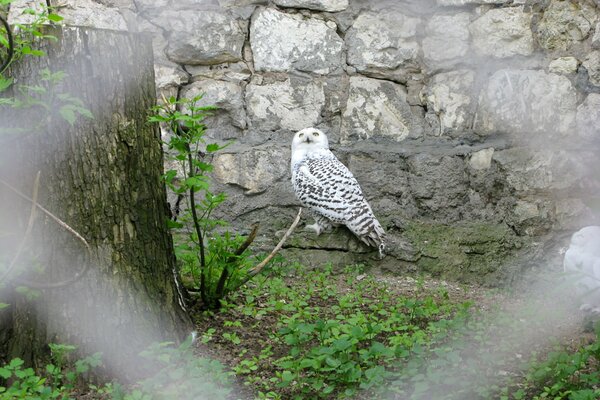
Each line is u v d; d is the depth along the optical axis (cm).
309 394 583
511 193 943
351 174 909
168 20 933
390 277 909
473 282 906
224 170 941
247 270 773
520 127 948
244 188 945
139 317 618
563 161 938
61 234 583
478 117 957
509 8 938
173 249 680
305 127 962
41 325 580
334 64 959
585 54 935
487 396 548
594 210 941
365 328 668
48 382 571
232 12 946
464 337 675
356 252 921
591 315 727
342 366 581
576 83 938
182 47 938
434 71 962
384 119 967
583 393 527
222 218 942
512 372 609
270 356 648
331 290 819
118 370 595
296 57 955
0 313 578
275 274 874
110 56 600
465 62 955
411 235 927
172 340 639
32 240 572
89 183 595
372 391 577
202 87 945
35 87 552
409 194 953
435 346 657
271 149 948
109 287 604
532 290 886
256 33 948
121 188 613
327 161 905
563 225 942
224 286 734
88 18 901
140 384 577
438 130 966
